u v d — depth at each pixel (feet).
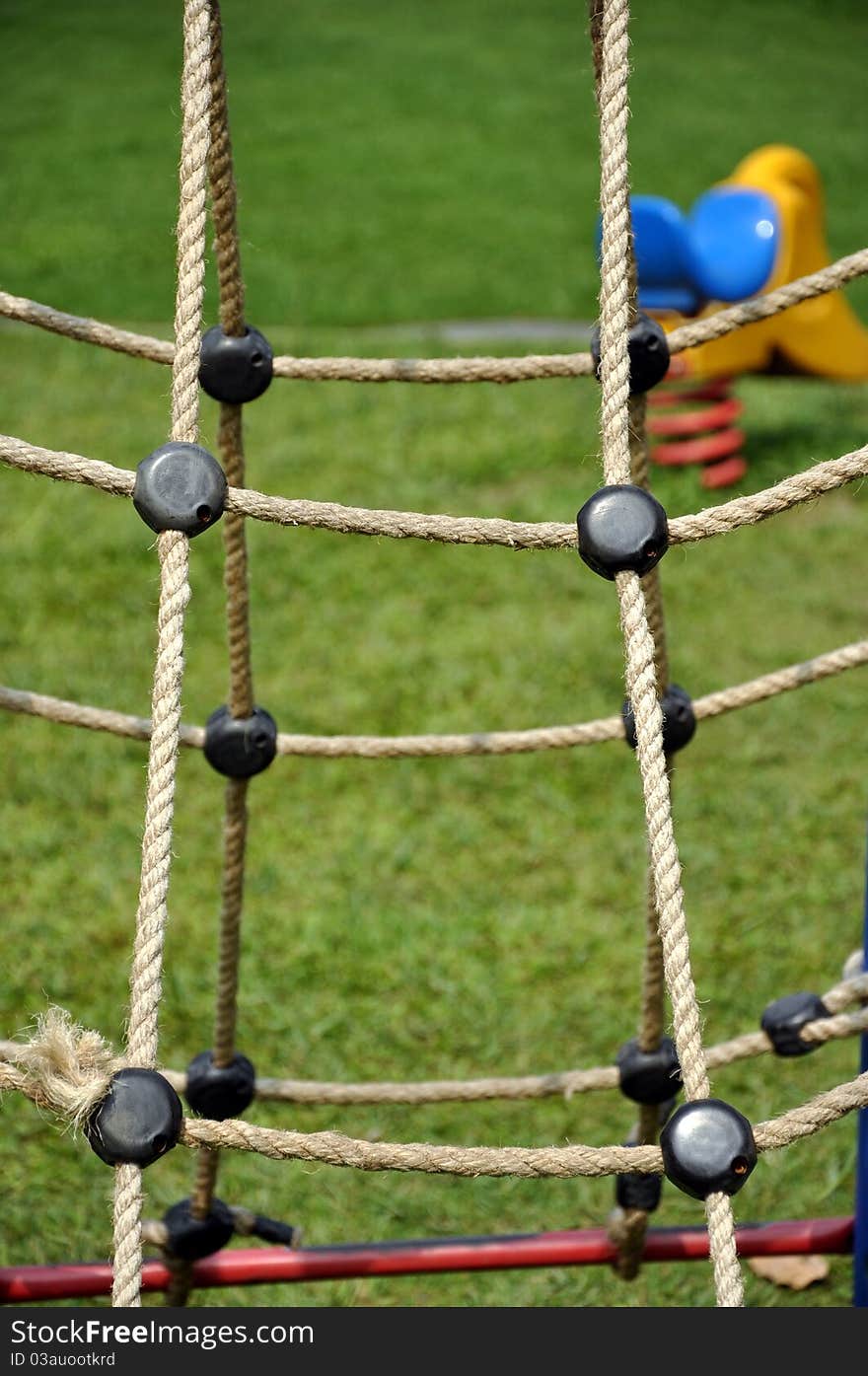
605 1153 6.43
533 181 52.08
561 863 16.06
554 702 19.20
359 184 51.26
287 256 42.73
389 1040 13.42
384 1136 12.38
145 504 6.72
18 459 6.78
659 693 9.11
